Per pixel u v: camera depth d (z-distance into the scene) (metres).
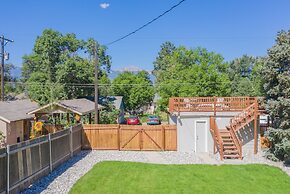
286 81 18.36
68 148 20.17
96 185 13.83
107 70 51.66
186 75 47.16
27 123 29.25
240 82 62.16
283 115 18.75
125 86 65.12
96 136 24.25
